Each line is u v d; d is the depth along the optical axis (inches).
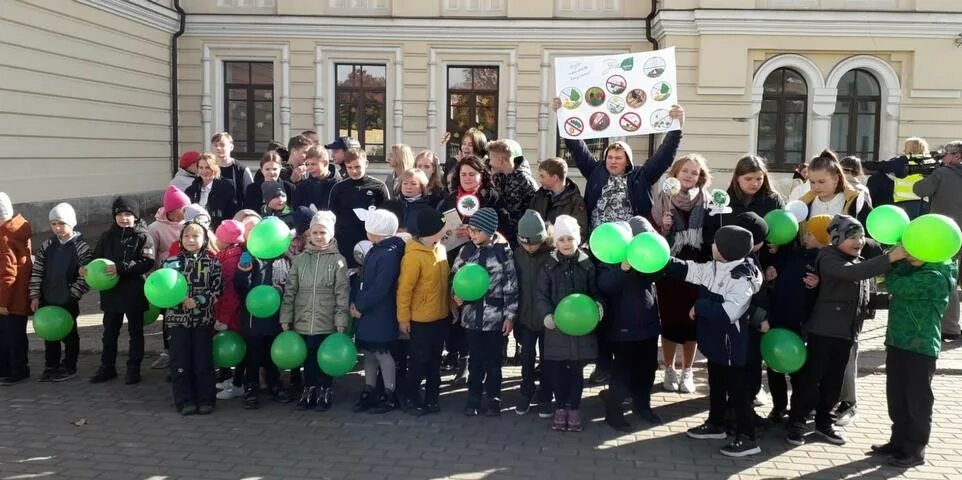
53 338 232.2
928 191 295.7
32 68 414.6
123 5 497.4
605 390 226.8
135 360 239.6
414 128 573.9
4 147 394.6
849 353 192.2
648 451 187.8
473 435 197.5
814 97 519.5
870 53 516.4
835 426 200.8
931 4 504.1
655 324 201.8
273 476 170.6
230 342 215.9
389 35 564.7
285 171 299.4
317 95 570.6
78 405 218.7
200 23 568.7
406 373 222.2
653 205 224.8
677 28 520.4
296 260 215.9
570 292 199.8
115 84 497.4
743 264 183.3
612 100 228.8
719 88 517.3
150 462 177.9
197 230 214.5
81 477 169.0
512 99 563.2
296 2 566.3
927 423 177.3
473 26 557.6
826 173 208.1
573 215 224.8
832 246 184.2
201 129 578.6
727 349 184.2
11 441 190.2
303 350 208.4
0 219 236.8
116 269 231.1
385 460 180.4
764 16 505.7
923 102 516.4
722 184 526.3
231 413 213.8
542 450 187.8
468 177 229.9
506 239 231.5
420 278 207.5
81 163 462.6
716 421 195.9
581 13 557.6
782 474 174.7
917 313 176.2
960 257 301.0
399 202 231.5
